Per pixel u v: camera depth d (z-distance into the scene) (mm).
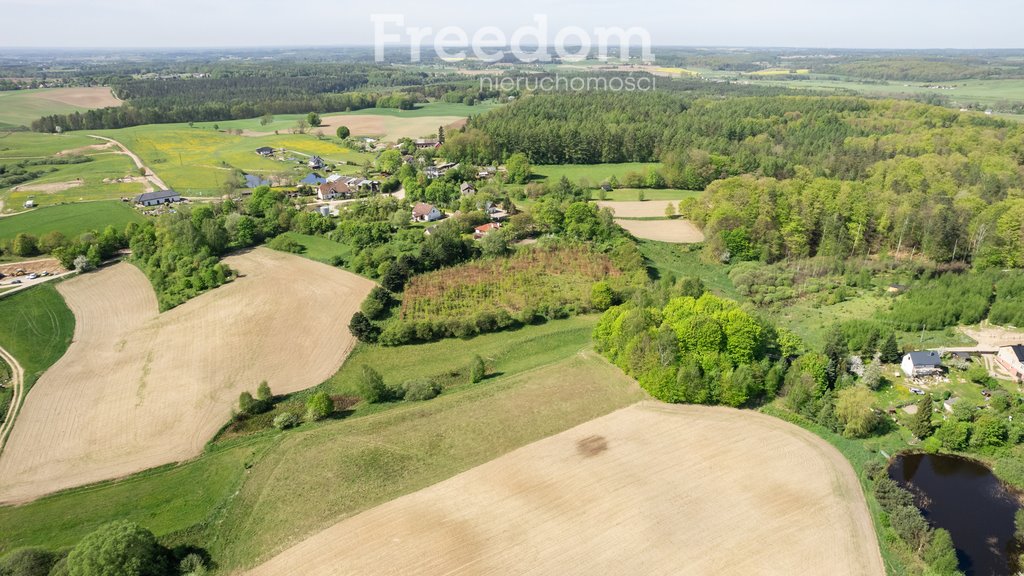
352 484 56375
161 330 88312
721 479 56375
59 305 97062
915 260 111438
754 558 47781
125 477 58812
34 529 52594
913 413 67812
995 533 51281
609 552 48375
